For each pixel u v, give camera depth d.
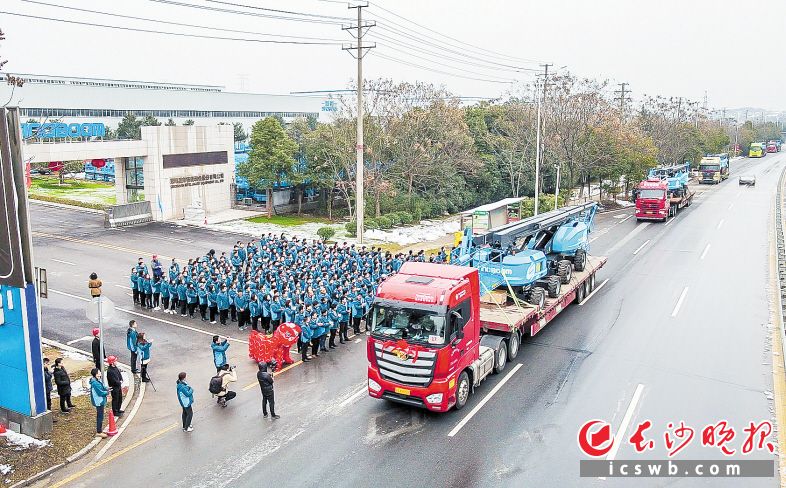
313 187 50.47
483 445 13.49
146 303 24.30
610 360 18.42
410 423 14.62
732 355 18.70
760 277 28.23
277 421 14.80
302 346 18.81
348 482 12.03
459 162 49.72
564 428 14.24
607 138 53.47
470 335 15.48
